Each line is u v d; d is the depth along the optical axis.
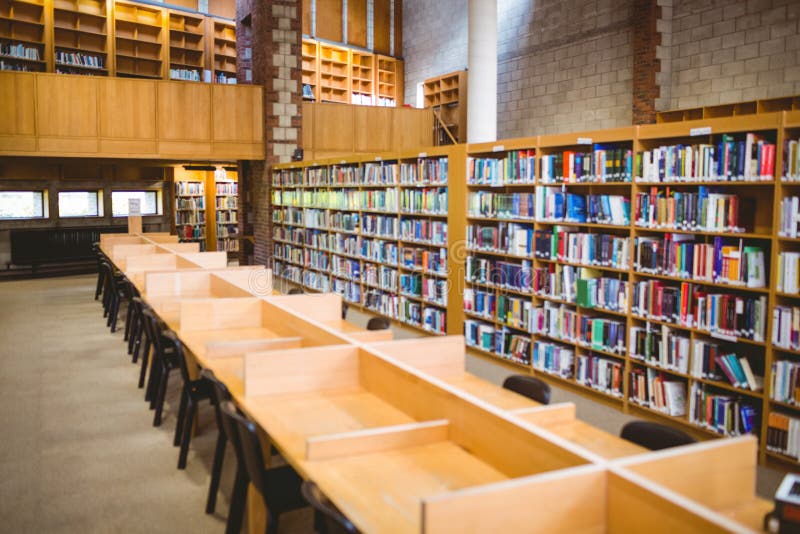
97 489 4.04
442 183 7.32
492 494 1.71
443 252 7.40
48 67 13.84
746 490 2.15
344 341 3.77
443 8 16.67
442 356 3.73
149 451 4.66
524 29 13.42
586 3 11.96
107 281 9.44
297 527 3.59
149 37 15.34
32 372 6.66
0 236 13.23
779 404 4.40
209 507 3.74
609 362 5.42
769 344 4.15
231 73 16.69
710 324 4.52
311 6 17.02
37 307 10.27
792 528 1.91
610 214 5.31
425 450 2.63
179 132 11.76
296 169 11.36
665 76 10.60
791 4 8.95
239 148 12.30
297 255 11.48
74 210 14.16
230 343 4.21
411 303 8.12
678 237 4.84
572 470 1.83
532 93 13.34
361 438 2.58
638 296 5.09
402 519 2.04
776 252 4.07
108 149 11.24
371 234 8.95
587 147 5.77
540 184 5.96
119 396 5.91
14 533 3.49
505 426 2.38
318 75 17.22
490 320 6.70
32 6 13.76
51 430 5.05
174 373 6.71
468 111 11.22
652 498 1.70
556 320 5.91
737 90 9.70
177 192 15.55
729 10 9.73
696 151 4.56
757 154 4.16
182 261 8.07
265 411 3.17
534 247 6.07
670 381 4.98
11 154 10.62
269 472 3.14
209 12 15.93
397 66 18.41
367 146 13.74
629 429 2.92
